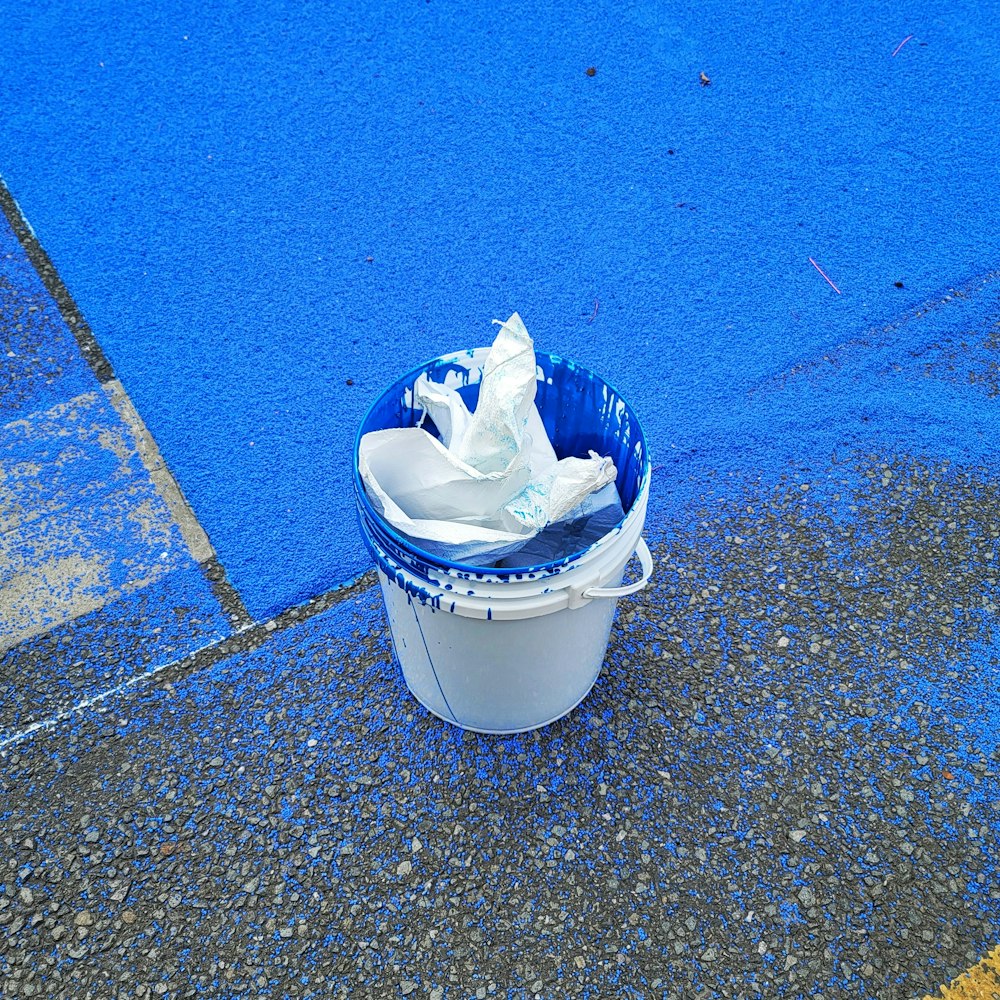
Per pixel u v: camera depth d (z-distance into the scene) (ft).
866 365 11.34
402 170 13.96
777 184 13.84
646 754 7.97
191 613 8.86
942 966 6.79
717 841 7.45
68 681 8.36
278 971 6.77
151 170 13.87
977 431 10.54
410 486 6.95
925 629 8.82
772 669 8.54
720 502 9.88
